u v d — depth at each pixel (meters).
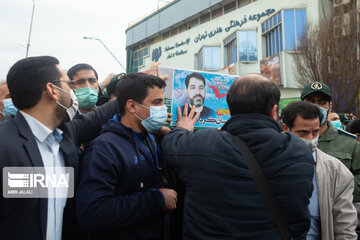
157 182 1.54
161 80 1.54
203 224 1.13
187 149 1.25
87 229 1.24
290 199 1.07
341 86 10.64
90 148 1.40
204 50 22.64
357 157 2.15
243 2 21.28
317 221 1.74
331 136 2.29
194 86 1.90
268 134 1.16
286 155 1.12
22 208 1.14
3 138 1.15
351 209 1.68
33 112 1.30
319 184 1.74
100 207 1.21
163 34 30.72
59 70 1.35
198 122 1.89
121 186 1.37
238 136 1.20
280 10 16.58
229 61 21.45
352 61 10.53
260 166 1.12
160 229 1.46
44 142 1.32
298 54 12.73
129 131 1.48
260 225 1.06
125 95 1.50
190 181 1.21
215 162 1.15
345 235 1.64
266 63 17.17
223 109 2.00
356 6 10.79
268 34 18.41
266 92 1.23
